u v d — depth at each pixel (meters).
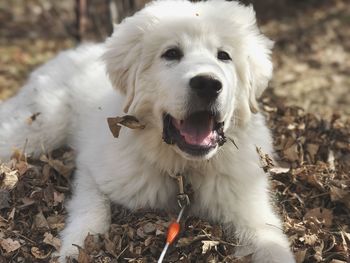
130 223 0.76
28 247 0.73
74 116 0.96
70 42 1.99
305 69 1.78
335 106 1.47
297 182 0.88
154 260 0.70
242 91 0.77
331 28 2.24
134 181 0.78
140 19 0.76
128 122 0.74
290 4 2.53
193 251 0.70
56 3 2.36
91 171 0.83
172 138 0.71
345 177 0.89
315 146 0.97
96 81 0.96
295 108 1.14
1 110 1.01
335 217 0.82
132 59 0.75
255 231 0.74
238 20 0.78
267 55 0.81
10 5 2.39
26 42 1.99
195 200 0.78
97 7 2.12
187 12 0.75
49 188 0.83
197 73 0.66
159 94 0.71
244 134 0.78
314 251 0.73
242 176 0.77
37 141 0.94
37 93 0.98
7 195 0.81
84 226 0.73
